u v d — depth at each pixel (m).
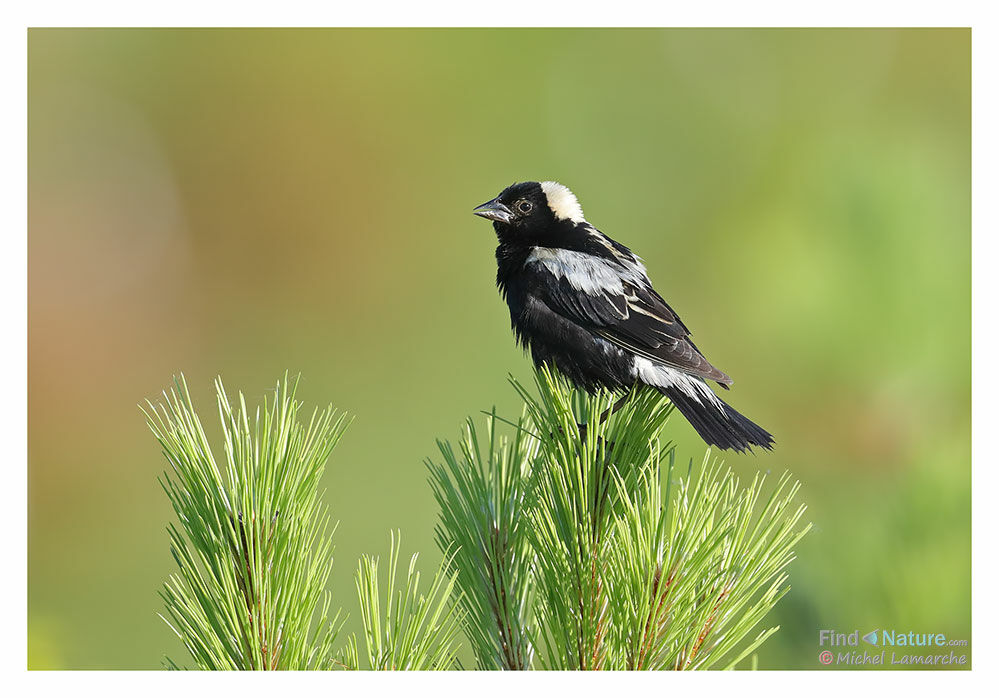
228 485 4.11
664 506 4.19
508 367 13.75
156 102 15.50
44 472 12.91
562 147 15.05
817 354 7.46
